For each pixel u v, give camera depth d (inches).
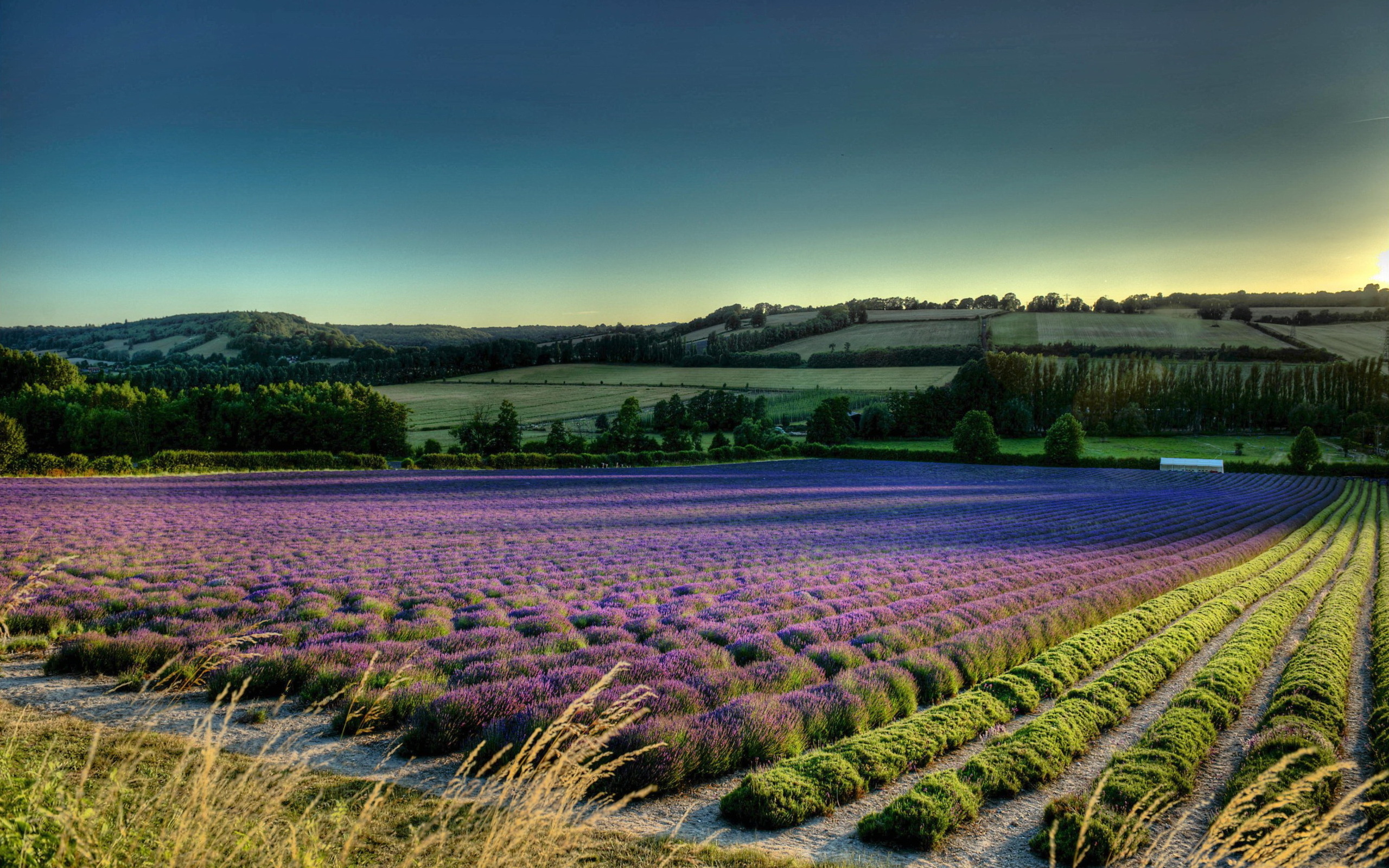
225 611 540.7
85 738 282.2
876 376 5408.5
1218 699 411.5
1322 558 1154.0
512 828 176.2
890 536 1336.1
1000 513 1776.6
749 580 824.3
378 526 1298.0
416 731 308.2
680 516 1606.8
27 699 344.5
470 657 440.1
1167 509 1877.5
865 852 251.0
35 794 164.6
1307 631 641.6
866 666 454.9
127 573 701.9
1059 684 469.1
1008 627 579.8
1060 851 250.7
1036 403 4510.3
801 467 3102.9
